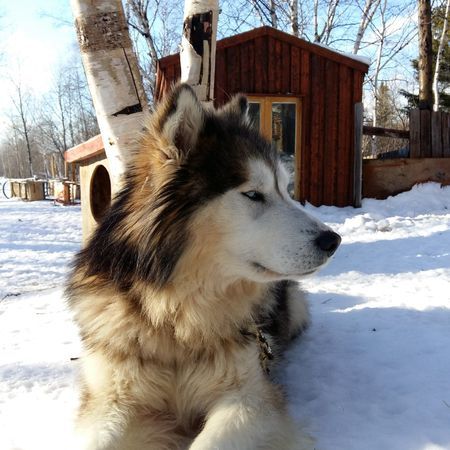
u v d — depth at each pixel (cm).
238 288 73
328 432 64
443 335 96
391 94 879
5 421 74
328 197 337
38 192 768
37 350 105
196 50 125
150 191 70
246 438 59
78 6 109
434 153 342
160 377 71
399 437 60
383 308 119
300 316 105
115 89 109
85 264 78
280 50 323
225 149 71
